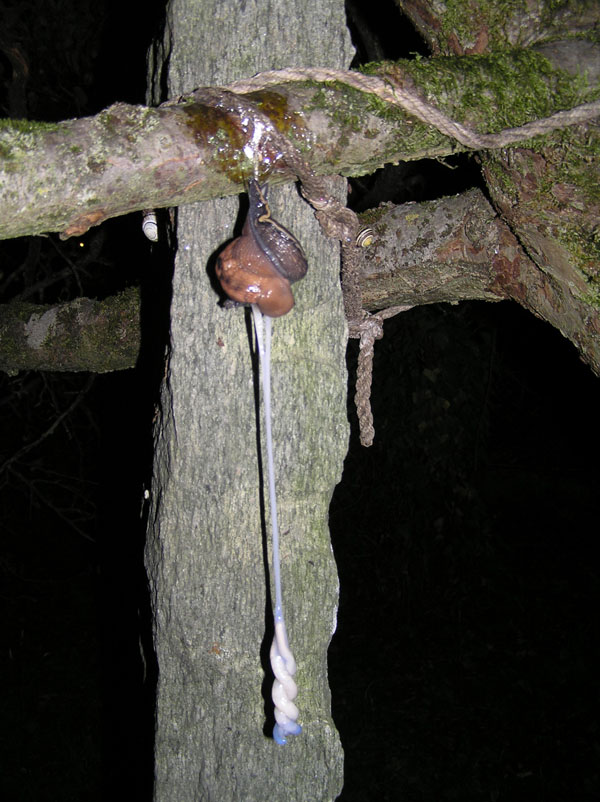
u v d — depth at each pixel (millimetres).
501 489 3338
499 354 2516
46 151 511
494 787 1962
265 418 585
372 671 2340
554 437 3492
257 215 555
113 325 1315
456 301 1046
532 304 900
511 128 623
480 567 2660
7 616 2660
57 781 2021
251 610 655
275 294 550
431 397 2236
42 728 2184
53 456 3316
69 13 1917
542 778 1979
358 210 1759
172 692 666
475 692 2270
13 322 1406
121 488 2205
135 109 538
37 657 2465
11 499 3260
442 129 603
